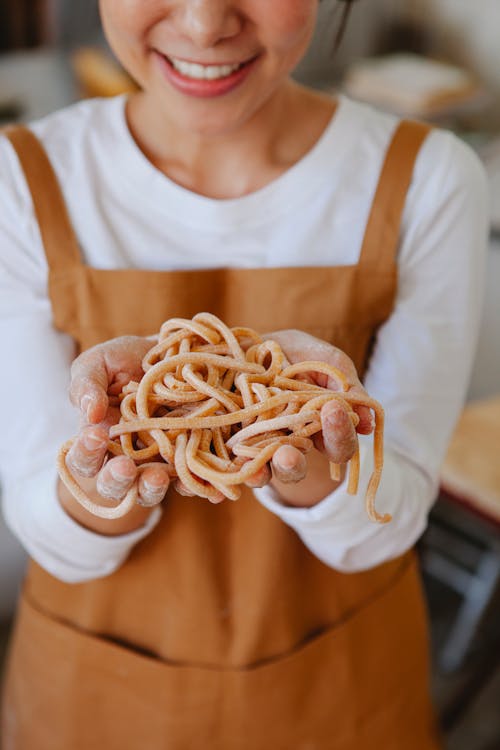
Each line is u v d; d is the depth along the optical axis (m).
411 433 0.78
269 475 0.56
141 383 0.58
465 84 2.16
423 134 0.79
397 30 2.46
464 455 1.26
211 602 0.81
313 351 0.64
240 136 0.76
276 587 0.82
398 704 0.92
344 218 0.78
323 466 0.68
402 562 0.91
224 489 0.54
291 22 0.65
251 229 0.78
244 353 0.64
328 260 0.79
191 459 0.55
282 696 0.84
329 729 0.88
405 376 0.78
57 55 2.09
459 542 1.60
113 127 0.79
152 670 0.83
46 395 0.76
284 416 0.56
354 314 0.77
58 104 1.83
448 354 0.79
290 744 0.87
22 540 0.78
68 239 0.76
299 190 0.78
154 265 0.78
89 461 0.54
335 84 2.27
